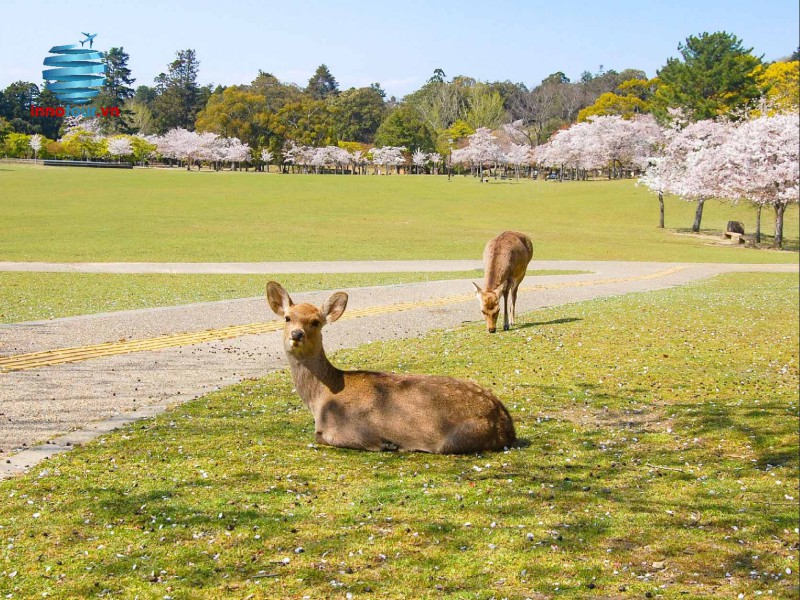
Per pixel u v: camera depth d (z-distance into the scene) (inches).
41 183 2898.6
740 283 1100.5
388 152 5123.0
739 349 539.5
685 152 2362.2
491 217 2519.7
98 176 3321.9
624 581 194.2
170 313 642.2
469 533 215.2
